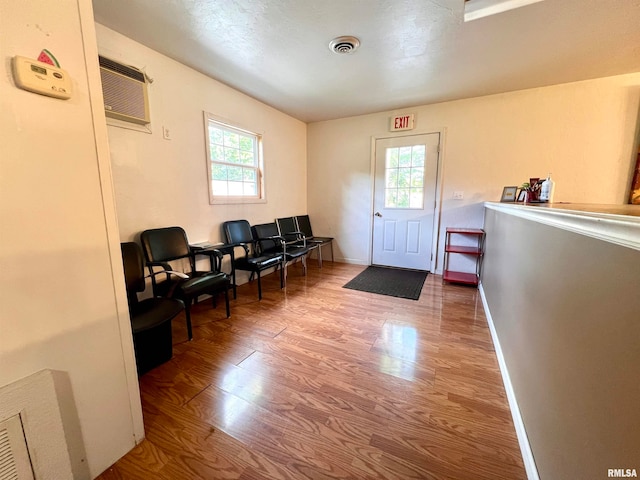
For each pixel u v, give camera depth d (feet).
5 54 2.39
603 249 2.06
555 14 5.46
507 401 4.54
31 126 2.58
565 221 2.75
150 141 7.07
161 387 4.92
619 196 8.82
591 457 2.04
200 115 8.40
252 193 11.11
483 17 5.62
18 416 2.51
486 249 9.45
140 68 6.68
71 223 2.93
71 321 2.99
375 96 10.27
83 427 3.17
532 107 9.60
